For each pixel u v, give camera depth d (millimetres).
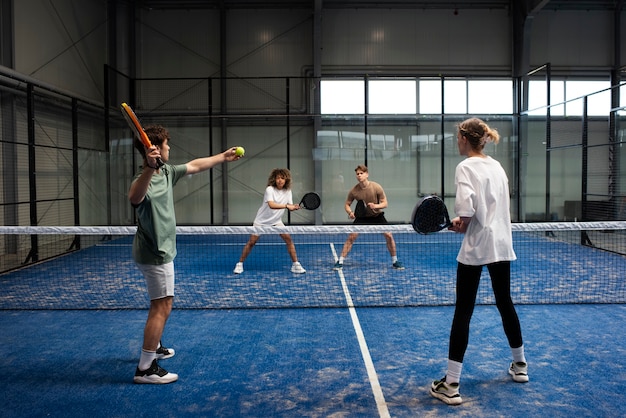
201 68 14289
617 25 14039
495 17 14281
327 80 14195
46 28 10328
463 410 2668
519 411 2650
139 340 3896
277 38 14297
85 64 12086
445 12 14312
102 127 12906
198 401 2809
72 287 5887
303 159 14328
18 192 9078
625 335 3904
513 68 14164
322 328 4156
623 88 11414
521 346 3002
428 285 5859
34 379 3145
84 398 2859
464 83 14188
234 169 14305
